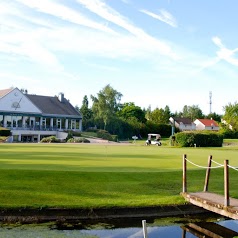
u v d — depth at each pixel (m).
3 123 71.44
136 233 8.88
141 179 13.05
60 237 8.29
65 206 9.87
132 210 10.16
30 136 72.31
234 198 10.87
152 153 26.77
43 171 12.96
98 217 9.77
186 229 9.43
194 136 46.44
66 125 81.31
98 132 75.06
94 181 12.33
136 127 88.75
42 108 78.62
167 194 11.74
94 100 88.56
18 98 73.44
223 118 88.56
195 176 14.43
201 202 10.20
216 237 8.91
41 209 9.66
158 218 10.20
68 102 85.94
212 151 32.38
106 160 19.20
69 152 25.34
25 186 11.28
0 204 9.70
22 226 8.98
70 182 12.01
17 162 16.55
